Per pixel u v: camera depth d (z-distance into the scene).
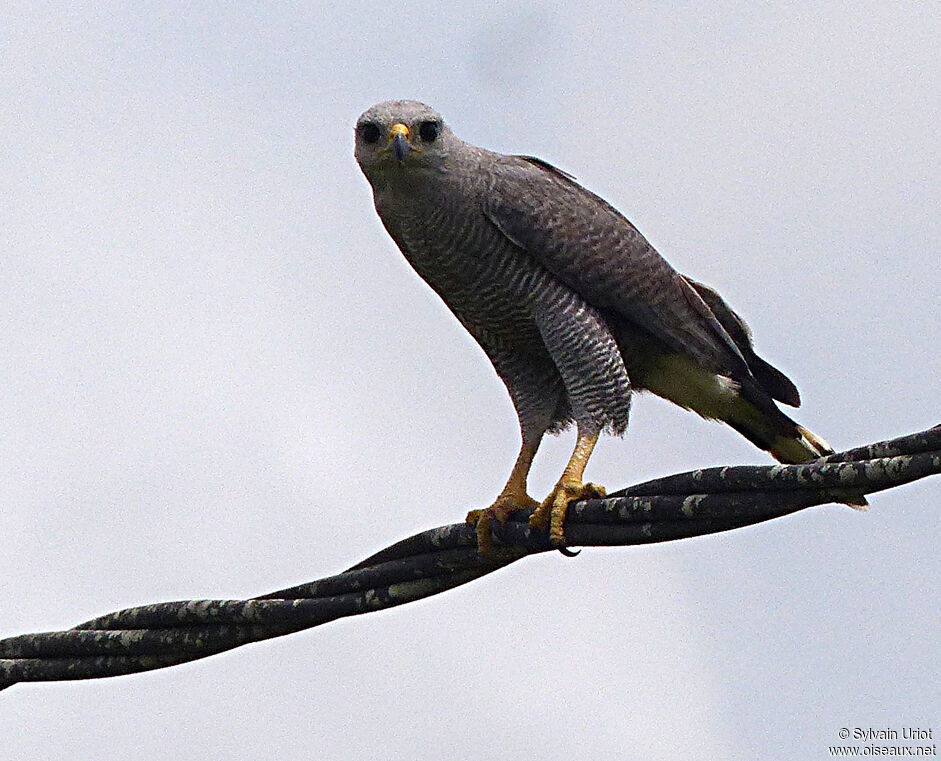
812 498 7.98
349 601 9.61
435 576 9.67
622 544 9.08
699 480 8.41
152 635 9.79
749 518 8.30
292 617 9.59
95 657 9.94
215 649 9.80
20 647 10.06
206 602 9.70
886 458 7.61
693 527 8.59
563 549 9.55
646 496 8.76
